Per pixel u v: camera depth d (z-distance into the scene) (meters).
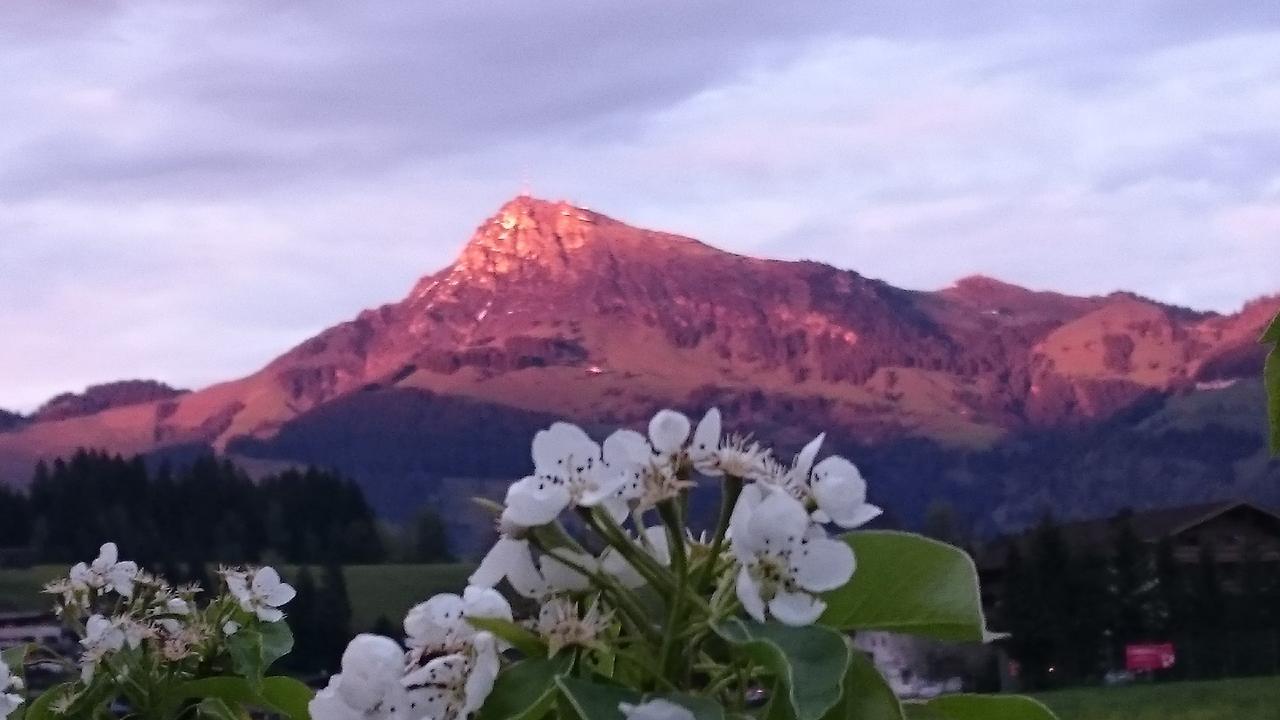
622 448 2.07
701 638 1.99
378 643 2.04
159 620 4.36
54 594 4.47
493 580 2.13
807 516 2.01
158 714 4.27
